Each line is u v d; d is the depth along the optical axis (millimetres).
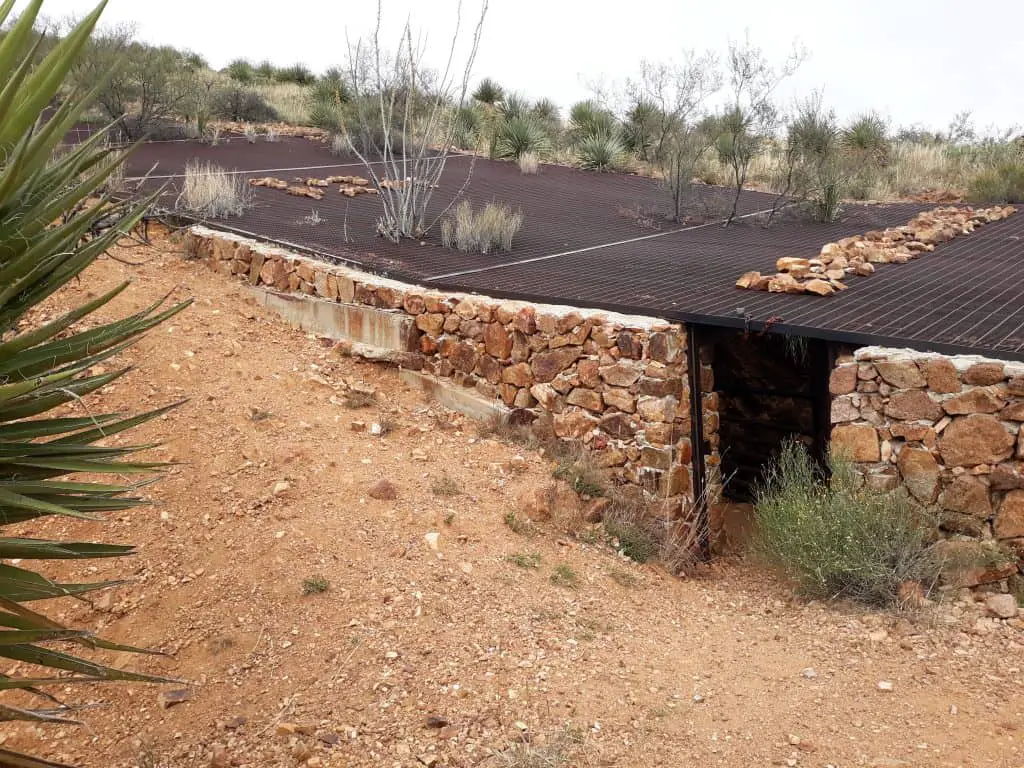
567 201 15508
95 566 5688
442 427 7945
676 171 15117
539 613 5426
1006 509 5645
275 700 4535
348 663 4762
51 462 2990
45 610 5402
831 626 5484
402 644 4922
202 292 9516
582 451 7434
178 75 20375
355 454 7078
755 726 4355
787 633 5484
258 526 5938
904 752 4074
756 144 15023
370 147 19031
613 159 20219
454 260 10242
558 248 11336
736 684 4793
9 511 2992
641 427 7086
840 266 9078
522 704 4449
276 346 8781
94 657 5070
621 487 7203
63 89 16328
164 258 10172
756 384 8781
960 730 4230
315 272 9398
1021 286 8242
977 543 5707
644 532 6840
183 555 5742
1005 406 5605
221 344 8406
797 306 7441
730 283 8656
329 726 4297
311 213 12422
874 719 4379
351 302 9141
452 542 6078
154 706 4598
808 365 8219
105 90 17562
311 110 24391
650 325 7027
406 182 11953
